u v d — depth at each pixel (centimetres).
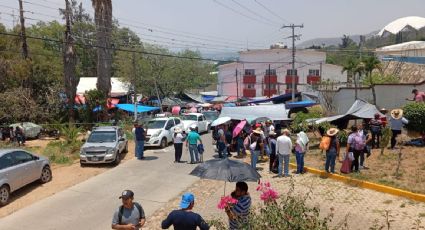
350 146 1584
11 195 1513
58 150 2369
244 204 786
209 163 921
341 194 1391
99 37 3503
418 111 2048
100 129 2169
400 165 1633
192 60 7006
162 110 5606
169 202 1388
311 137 2558
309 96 4591
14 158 1497
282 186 1520
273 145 1742
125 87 5906
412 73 4094
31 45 5178
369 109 2253
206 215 1230
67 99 3584
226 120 2227
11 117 3225
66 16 3509
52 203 1398
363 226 1100
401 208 1223
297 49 7862
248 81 8144
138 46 6388
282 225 596
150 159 2156
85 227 1158
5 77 3572
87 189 1569
